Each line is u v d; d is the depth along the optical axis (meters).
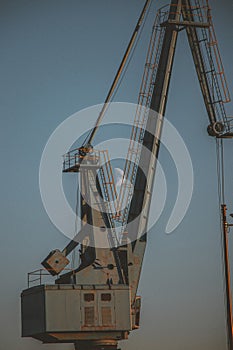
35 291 58.44
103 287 58.19
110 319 57.78
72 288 57.50
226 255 46.97
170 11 62.66
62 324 56.69
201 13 63.09
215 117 63.84
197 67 63.19
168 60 61.66
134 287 59.31
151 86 61.38
